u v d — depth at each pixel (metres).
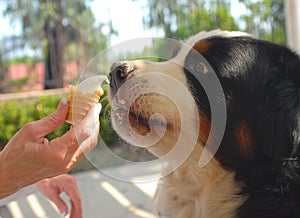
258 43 0.59
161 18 2.02
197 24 2.05
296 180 0.52
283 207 0.51
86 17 2.29
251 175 0.54
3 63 2.24
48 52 2.28
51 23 2.29
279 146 0.52
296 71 0.56
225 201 0.55
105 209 1.09
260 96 0.55
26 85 2.25
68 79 2.27
